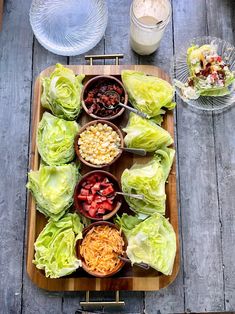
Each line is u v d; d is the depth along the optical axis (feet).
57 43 2.60
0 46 2.67
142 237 2.24
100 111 2.40
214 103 2.58
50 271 2.27
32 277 2.33
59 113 2.42
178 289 2.43
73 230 2.33
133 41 2.58
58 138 2.37
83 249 2.28
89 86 2.43
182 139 2.58
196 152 2.57
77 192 2.32
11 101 2.61
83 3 2.65
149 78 2.43
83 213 2.31
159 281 2.33
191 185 2.53
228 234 2.49
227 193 2.53
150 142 2.37
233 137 2.59
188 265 2.46
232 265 2.46
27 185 2.34
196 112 2.60
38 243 2.30
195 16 2.71
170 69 2.61
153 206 2.33
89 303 2.35
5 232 2.47
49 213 2.33
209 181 2.54
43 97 2.44
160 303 2.41
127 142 2.39
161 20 2.57
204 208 2.51
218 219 2.50
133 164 2.42
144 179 2.27
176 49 2.67
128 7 2.71
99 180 2.34
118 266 2.26
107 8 2.66
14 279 2.43
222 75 2.51
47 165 2.38
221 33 2.70
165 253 2.28
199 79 2.52
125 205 2.39
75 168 2.38
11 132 2.57
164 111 2.46
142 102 2.40
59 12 2.63
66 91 2.39
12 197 2.51
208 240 2.48
